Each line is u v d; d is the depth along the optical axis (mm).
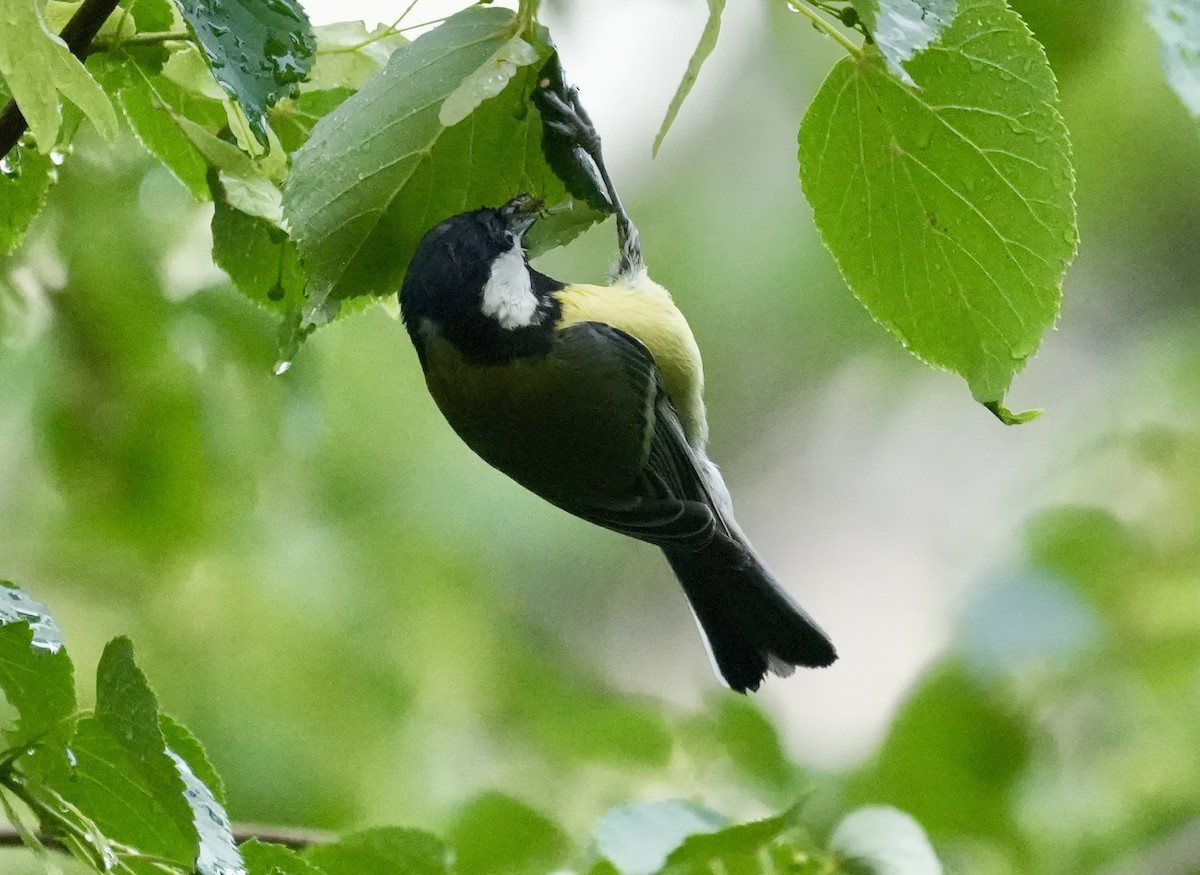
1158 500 11578
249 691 11117
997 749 9406
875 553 18172
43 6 4898
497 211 6633
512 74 5074
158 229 8633
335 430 12164
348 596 11867
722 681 8227
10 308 8609
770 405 17484
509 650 12398
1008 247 5547
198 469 9516
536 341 7539
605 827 6250
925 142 5465
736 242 15289
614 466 7750
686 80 4840
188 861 4750
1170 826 9914
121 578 10930
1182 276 15547
